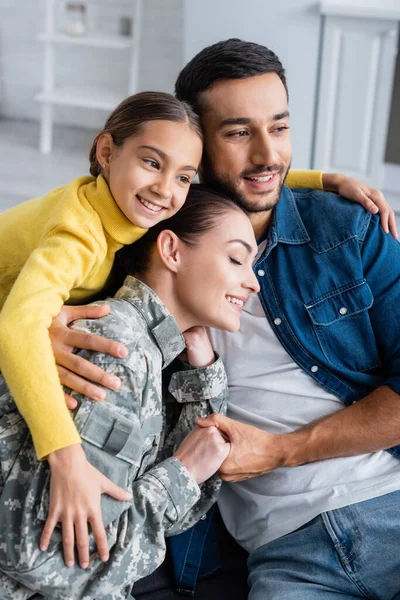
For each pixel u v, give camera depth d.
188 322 1.45
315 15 3.58
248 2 3.59
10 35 5.18
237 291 1.41
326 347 1.55
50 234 1.36
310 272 1.56
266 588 1.42
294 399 1.55
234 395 1.58
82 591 1.22
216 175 1.55
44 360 1.19
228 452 1.42
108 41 4.64
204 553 1.57
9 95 5.36
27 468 1.22
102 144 1.39
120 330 1.31
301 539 1.45
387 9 3.49
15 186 4.11
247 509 1.56
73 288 1.42
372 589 1.42
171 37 4.94
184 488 1.33
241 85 1.48
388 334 1.55
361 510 1.44
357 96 3.71
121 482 1.24
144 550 1.27
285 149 1.53
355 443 1.47
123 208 1.36
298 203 1.63
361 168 3.85
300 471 1.50
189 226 1.39
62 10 5.07
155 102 1.36
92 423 1.22
